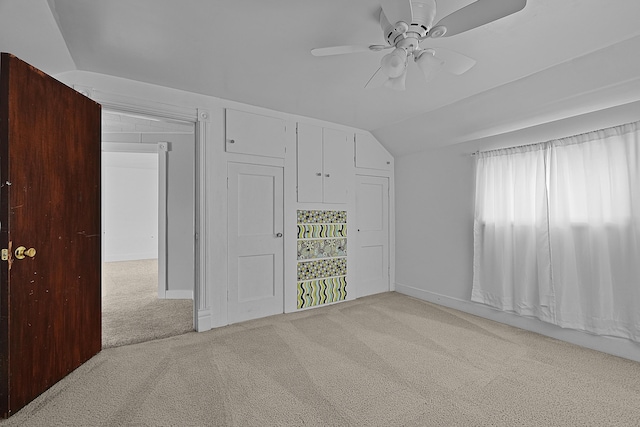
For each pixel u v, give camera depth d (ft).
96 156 8.34
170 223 14.48
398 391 6.57
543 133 9.65
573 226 8.87
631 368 7.50
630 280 7.81
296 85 9.32
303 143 12.33
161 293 14.28
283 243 11.83
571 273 8.84
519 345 8.91
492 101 9.84
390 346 8.85
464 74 8.43
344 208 13.56
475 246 11.41
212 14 5.92
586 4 5.54
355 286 13.87
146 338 9.36
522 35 6.57
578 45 6.94
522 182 10.09
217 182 10.36
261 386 6.75
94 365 7.67
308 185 12.48
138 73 8.54
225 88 9.56
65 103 7.18
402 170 14.84
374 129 14.05
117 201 25.67
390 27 5.57
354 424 5.53
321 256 12.86
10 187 5.72
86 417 5.70
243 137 10.87
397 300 13.60
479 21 5.30
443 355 8.27
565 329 9.16
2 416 5.64
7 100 5.67
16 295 5.85
